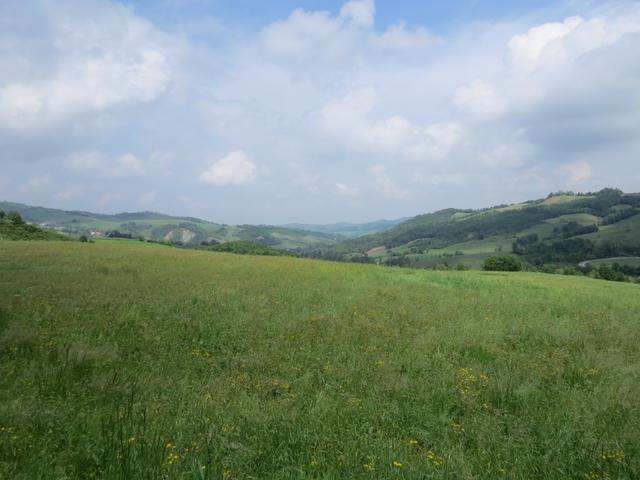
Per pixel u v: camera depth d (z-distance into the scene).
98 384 7.09
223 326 12.77
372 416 6.38
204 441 4.97
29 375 7.31
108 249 43.06
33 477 4.07
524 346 11.88
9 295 15.54
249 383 7.91
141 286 19.97
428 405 6.96
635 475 4.71
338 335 12.26
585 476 4.71
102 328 11.48
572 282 38.06
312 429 5.76
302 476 4.39
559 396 7.43
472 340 11.89
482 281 33.66
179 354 9.72
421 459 5.00
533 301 21.86
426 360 9.70
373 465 4.65
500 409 6.77
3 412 5.52
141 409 6.07
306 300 18.67
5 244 40.47
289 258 48.03
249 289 21.02
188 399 6.79
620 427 6.04
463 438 5.78
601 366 9.37
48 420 5.45
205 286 21.33
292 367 9.02
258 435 5.48
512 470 4.81
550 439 5.66
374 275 33.09
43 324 11.50
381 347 11.01
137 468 4.20
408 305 18.39
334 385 7.88
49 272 23.61
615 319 16.80
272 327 12.94
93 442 4.93
